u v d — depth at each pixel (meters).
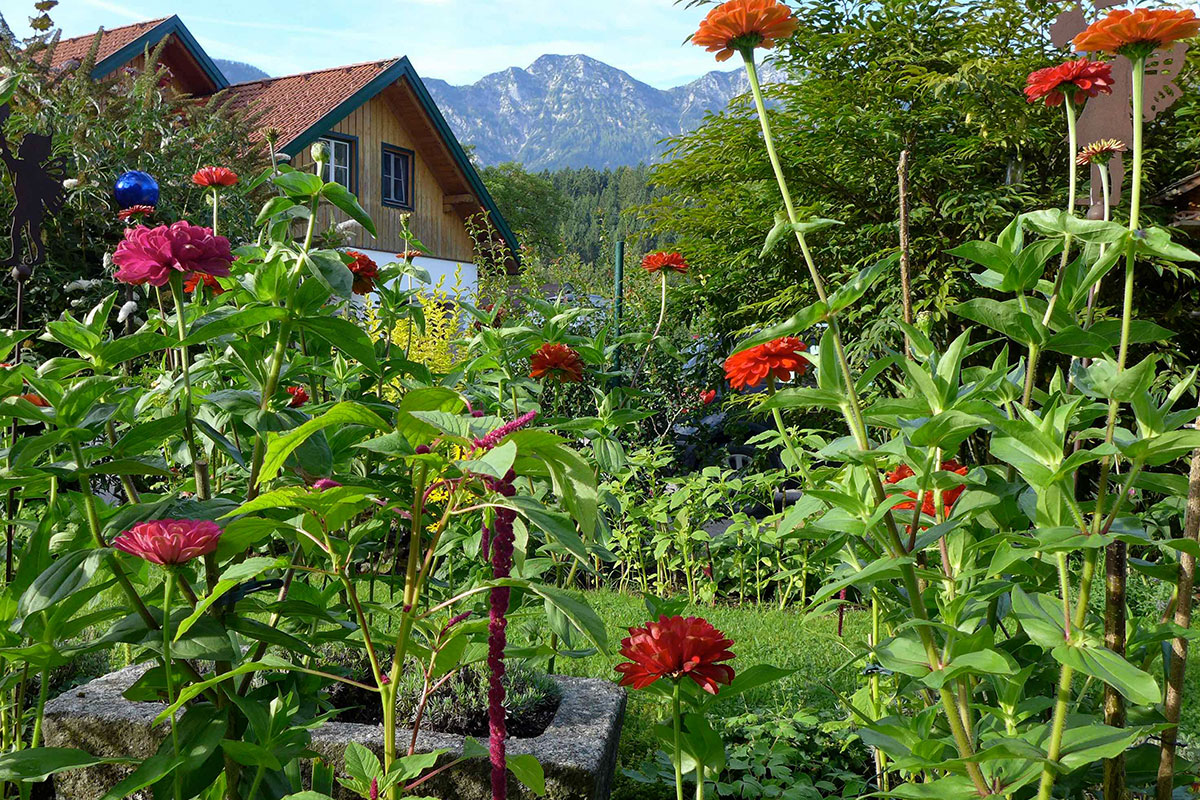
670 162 7.24
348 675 2.63
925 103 6.26
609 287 8.74
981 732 1.67
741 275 7.14
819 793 2.67
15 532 2.49
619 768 2.99
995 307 1.57
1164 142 5.82
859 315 6.16
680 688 1.87
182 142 7.88
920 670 1.50
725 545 5.29
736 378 2.50
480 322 3.70
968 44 6.29
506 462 1.20
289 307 1.91
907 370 1.50
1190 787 1.76
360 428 2.05
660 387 7.22
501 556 1.42
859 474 1.75
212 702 1.77
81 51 14.38
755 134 6.61
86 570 1.53
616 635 4.20
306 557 2.47
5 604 1.79
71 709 2.43
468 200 17.34
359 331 1.94
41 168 2.77
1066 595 1.38
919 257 6.07
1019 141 5.48
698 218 7.31
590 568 1.55
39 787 2.56
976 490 1.62
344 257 3.12
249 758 1.61
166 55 14.70
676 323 7.79
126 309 3.70
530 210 42.66
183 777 1.68
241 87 16.56
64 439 1.71
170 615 1.63
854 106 6.27
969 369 1.71
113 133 7.21
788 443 2.01
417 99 16.00
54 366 1.84
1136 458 1.31
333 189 2.06
